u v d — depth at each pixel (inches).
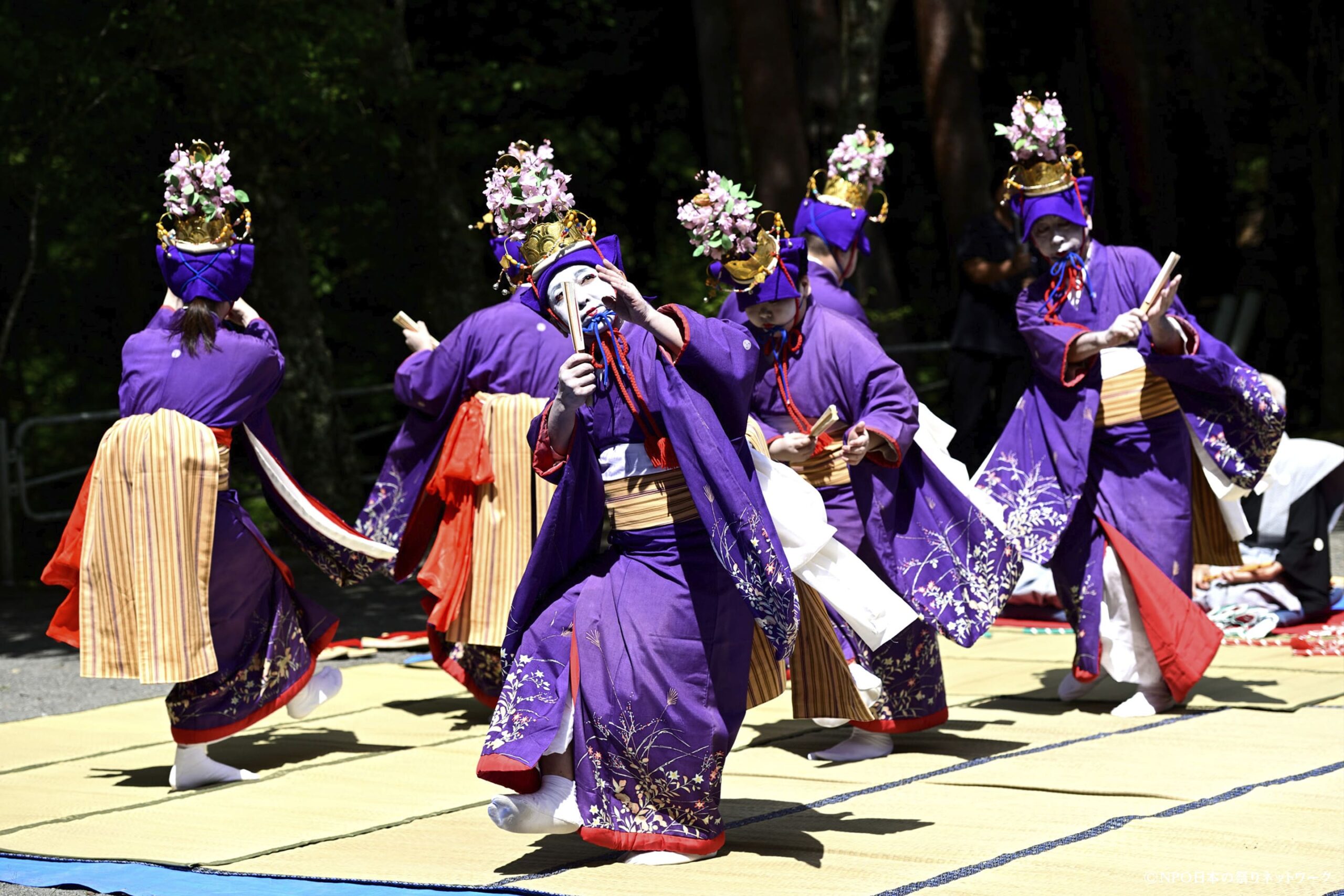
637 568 296.0
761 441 326.0
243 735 462.3
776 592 287.4
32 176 861.2
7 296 1152.2
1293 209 1519.4
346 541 426.0
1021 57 1461.6
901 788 362.3
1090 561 453.4
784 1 1047.0
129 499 389.7
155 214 947.3
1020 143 456.1
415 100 1023.6
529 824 291.3
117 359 1352.1
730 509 285.1
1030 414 465.7
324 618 429.7
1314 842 297.4
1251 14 1483.8
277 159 1012.5
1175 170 1359.5
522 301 309.0
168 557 386.0
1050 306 459.5
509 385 463.8
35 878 307.7
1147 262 458.9
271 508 429.1
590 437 300.8
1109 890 268.8
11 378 1275.8
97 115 861.2
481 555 462.6
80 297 1296.8
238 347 401.4
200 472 389.7
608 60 1379.2
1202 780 354.6
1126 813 327.6
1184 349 447.5
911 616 342.3
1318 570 601.9
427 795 375.9
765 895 274.1
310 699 427.2
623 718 291.0
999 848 302.0
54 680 570.9
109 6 833.5
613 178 1483.8
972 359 807.7
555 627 299.0
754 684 317.1
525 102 1347.2
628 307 289.0
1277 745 392.8
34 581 898.7
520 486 462.0
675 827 296.7
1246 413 449.4
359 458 1306.6
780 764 397.7
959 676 524.4
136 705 516.1
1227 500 472.1
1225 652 549.0
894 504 405.4
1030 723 440.1
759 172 1045.2
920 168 1533.0
